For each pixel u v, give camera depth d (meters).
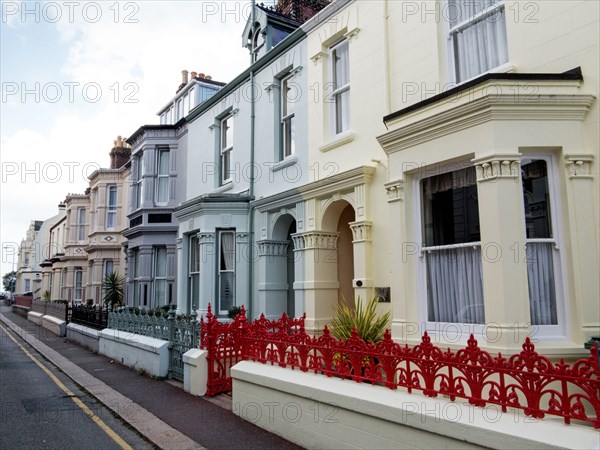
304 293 9.72
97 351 13.99
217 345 8.03
